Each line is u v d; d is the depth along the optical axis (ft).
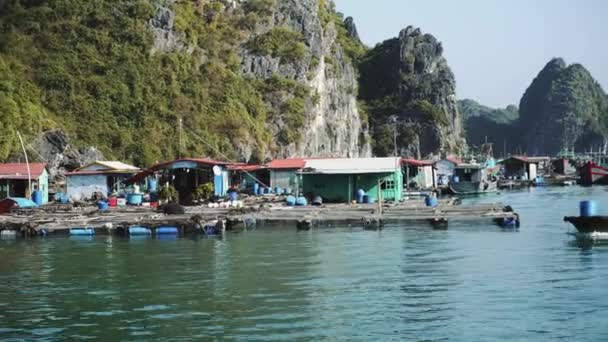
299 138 464.65
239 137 400.06
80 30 386.73
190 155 367.86
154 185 239.50
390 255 115.03
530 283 91.09
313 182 208.54
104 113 358.43
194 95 403.75
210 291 89.76
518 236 135.44
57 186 257.34
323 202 206.59
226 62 450.71
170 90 392.47
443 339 68.03
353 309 79.46
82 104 354.74
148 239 139.54
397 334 69.92
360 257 113.50
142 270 105.40
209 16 466.29
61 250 127.34
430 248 121.60
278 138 453.58
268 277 98.22
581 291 85.76
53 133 310.45
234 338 69.31
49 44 374.22
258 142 416.87
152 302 84.43
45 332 72.38
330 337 69.26
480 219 151.23
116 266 109.29
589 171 383.65
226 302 83.66
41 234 146.61
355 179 208.33
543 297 83.25
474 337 68.44
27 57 363.76
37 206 193.26
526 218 176.45
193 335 70.44
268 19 496.64
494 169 437.58
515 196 287.07
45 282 97.86
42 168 221.87
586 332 69.21
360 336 69.46
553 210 205.16
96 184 231.09
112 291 91.04
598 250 115.85
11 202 181.88
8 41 366.43
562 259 108.27
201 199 194.39
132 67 384.68
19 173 217.56
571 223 146.72
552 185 387.34
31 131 308.60
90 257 118.62
